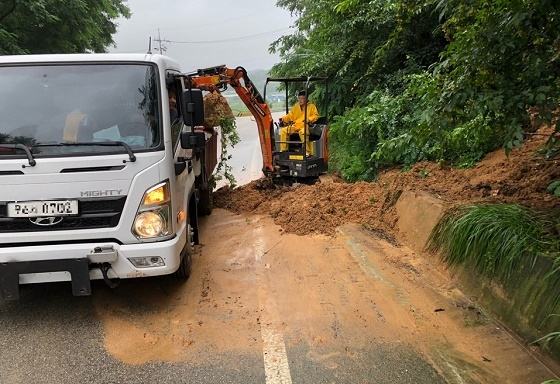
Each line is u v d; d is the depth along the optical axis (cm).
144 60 409
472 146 694
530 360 336
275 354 356
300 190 795
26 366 345
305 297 449
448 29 398
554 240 385
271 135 935
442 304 425
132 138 392
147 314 422
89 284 379
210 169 745
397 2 529
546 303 347
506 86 333
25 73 400
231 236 638
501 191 543
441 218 517
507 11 329
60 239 376
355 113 1109
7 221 370
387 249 563
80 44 1766
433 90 376
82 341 379
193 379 328
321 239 607
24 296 459
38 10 1406
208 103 823
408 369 333
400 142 405
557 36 324
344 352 357
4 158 368
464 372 328
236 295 457
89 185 375
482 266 427
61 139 384
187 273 482
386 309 421
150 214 387
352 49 1291
